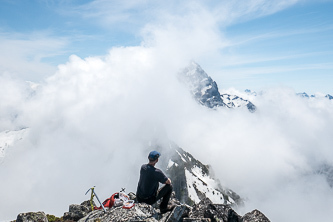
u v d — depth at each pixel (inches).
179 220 150.9
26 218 221.6
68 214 258.7
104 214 155.5
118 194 172.7
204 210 171.0
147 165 162.2
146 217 145.4
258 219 172.4
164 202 163.2
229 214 175.8
